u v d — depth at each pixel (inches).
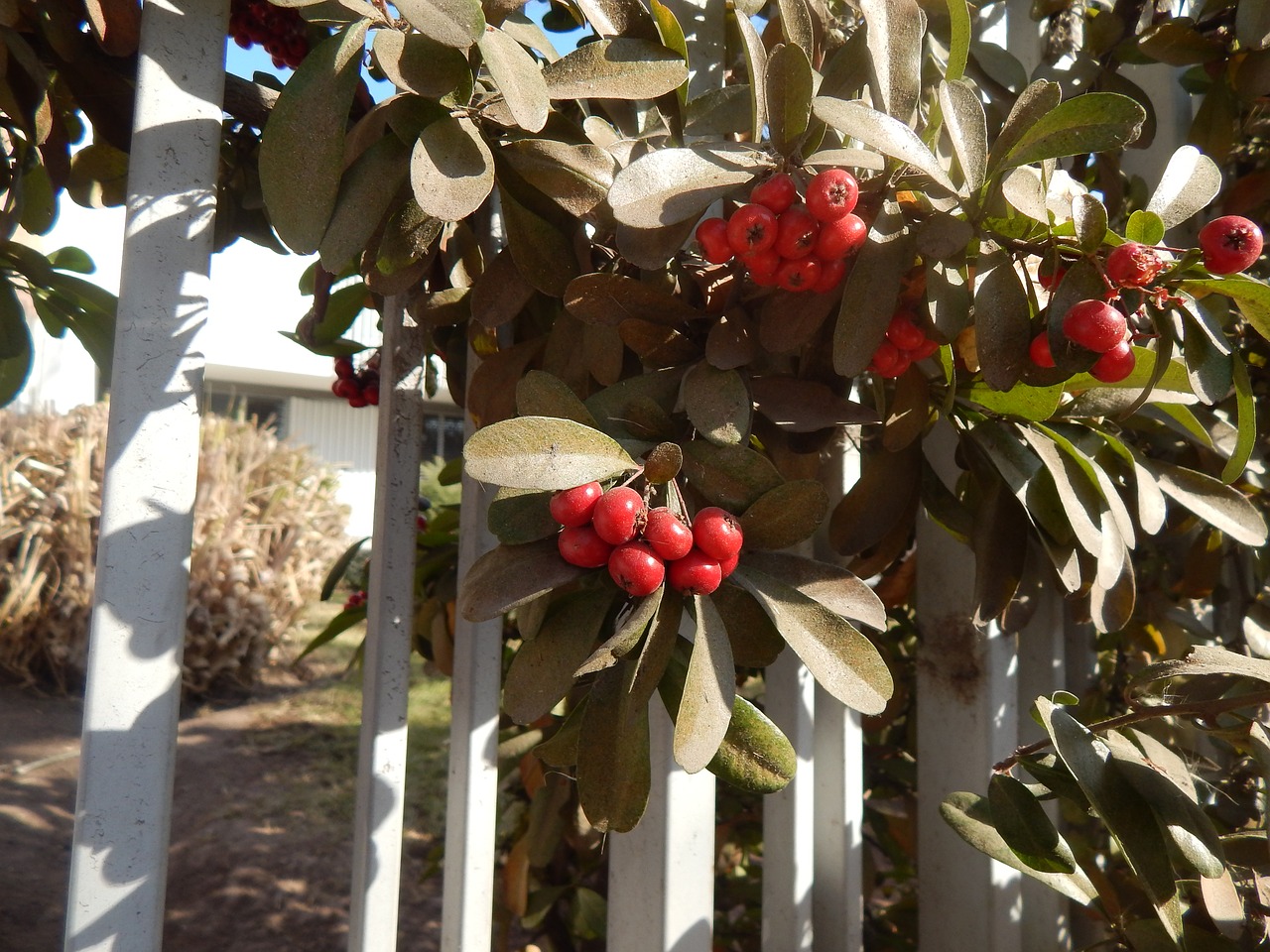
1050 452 44.5
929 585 66.9
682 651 38.1
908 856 91.7
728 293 43.1
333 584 79.9
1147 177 82.5
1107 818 39.9
